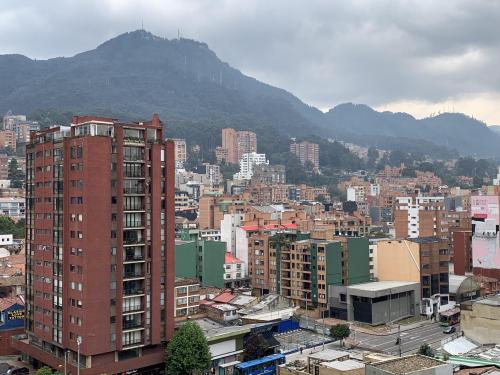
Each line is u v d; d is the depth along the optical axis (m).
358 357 124.00
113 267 126.44
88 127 127.56
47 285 135.00
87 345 122.44
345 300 191.75
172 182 135.25
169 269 134.25
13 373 135.38
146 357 129.75
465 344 143.38
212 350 139.88
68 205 128.12
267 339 151.25
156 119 136.38
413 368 90.94
